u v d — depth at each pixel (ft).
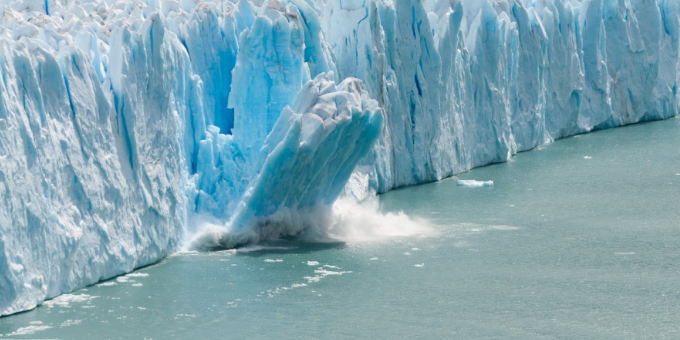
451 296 137.49
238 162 167.02
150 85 145.79
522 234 173.78
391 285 141.69
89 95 133.59
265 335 121.08
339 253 157.79
